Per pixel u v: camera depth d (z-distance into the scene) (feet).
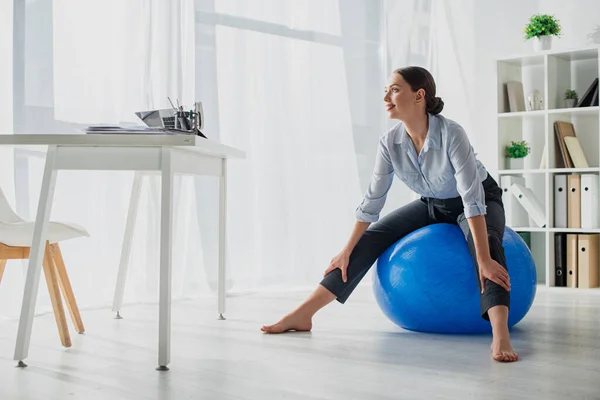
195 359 7.40
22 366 7.08
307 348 7.94
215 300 12.37
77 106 11.24
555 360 7.24
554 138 14.01
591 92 13.74
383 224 9.20
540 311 10.69
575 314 10.39
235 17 13.33
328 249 14.75
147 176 11.62
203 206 12.91
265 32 13.75
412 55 16.06
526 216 14.70
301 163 14.28
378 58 15.64
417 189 8.96
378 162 8.91
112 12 11.62
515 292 8.46
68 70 11.15
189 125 8.41
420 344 8.11
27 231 7.65
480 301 7.88
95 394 6.01
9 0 10.48
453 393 5.95
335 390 6.07
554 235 13.91
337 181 14.90
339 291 9.02
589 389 6.06
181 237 12.59
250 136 13.56
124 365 7.13
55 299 8.05
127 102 11.76
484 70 15.96
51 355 7.64
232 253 13.43
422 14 16.21
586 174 13.80
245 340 8.46
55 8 11.03
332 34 14.84
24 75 10.74
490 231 8.27
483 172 8.80
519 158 14.80
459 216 8.79
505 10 15.60
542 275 14.89
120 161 7.22
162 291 7.03
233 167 13.41
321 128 14.66
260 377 6.57
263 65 13.73
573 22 14.66
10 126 10.46
